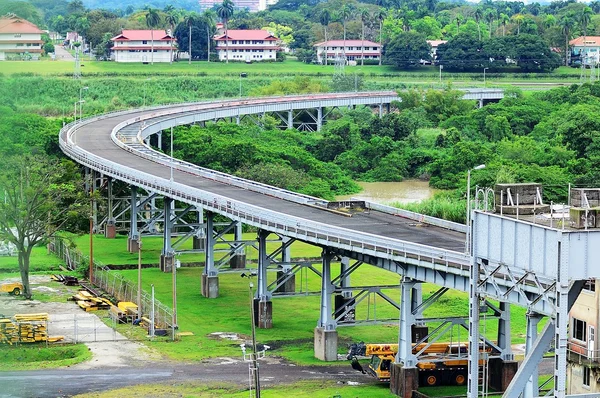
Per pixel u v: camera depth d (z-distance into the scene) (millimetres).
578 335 168875
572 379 170125
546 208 156750
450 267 177625
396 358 190250
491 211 158250
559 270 141375
